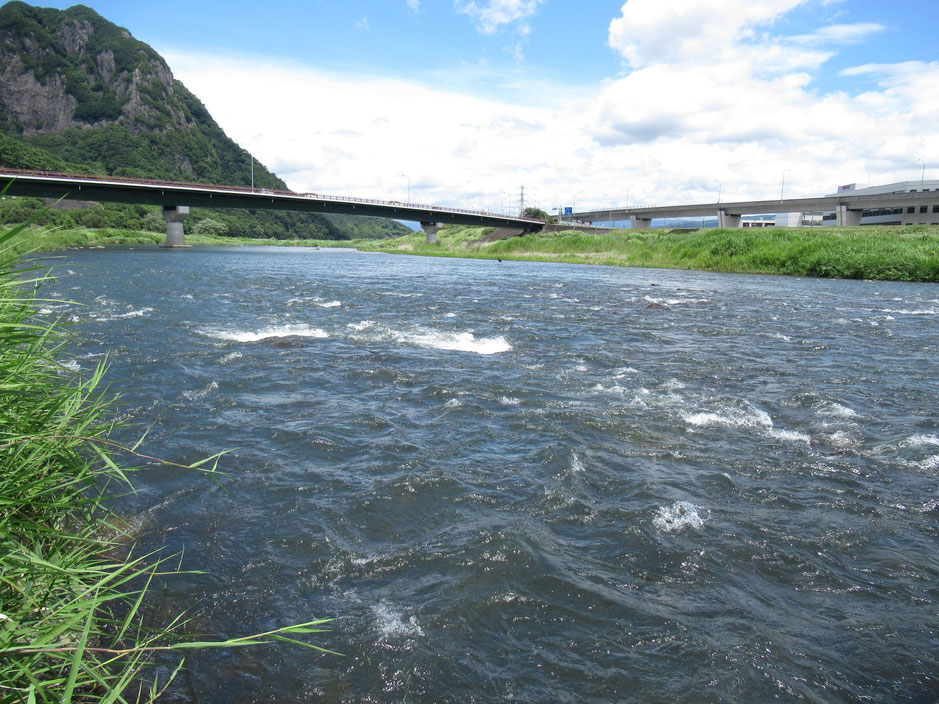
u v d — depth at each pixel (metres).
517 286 30.67
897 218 93.38
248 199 77.19
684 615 4.28
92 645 3.70
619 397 9.54
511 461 6.96
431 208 90.81
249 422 8.12
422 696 3.49
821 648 3.98
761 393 10.00
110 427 4.98
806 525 5.59
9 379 3.84
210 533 5.28
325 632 4.02
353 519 5.57
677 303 23.58
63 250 55.38
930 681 3.70
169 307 18.73
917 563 5.01
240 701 3.41
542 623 4.16
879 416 8.88
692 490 6.26
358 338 14.27
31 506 3.95
